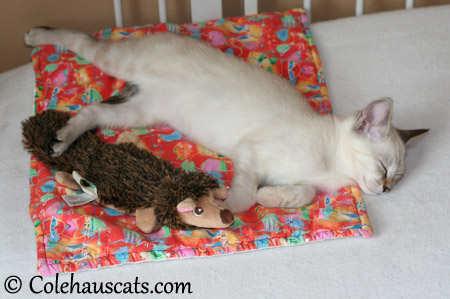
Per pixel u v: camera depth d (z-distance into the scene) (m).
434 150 1.00
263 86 0.98
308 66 1.09
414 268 0.85
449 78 1.09
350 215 0.91
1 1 1.20
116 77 1.04
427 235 0.89
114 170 0.89
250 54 1.10
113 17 1.26
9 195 0.92
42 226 0.87
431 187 0.95
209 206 0.85
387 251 0.87
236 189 0.91
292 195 0.91
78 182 0.89
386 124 0.93
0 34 1.23
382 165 0.94
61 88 1.03
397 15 1.18
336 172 0.96
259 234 0.88
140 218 0.86
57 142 0.92
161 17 1.17
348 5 1.32
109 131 0.99
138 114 1.00
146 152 0.92
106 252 0.85
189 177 0.87
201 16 1.17
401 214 0.92
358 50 1.13
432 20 1.17
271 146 0.93
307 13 1.19
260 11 1.31
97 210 0.90
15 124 1.01
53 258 0.85
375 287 0.83
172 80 0.99
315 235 0.88
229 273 0.85
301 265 0.85
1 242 0.87
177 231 0.88
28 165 0.96
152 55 1.01
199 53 1.00
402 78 1.10
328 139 0.95
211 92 0.97
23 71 1.10
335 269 0.85
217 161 0.97
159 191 0.86
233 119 0.96
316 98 1.06
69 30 1.08
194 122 0.98
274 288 0.83
